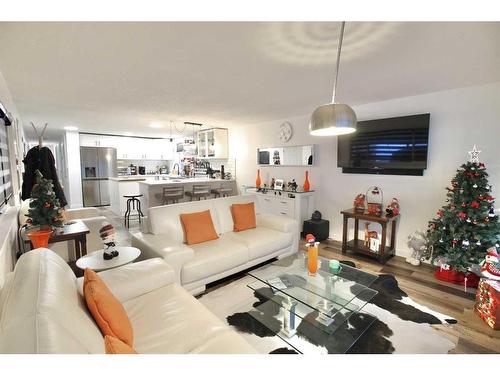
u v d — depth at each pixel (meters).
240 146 6.08
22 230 2.51
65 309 0.97
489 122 2.79
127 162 8.98
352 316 2.13
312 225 4.22
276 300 2.07
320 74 2.46
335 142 4.22
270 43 1.82
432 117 3.16
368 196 3.84
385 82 2.72
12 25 1.55
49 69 2.31
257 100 3.50
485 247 2.55
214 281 2.62
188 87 2.88
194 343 1.26
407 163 3.33
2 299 1.11
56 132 7.21
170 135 8.14
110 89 2.95
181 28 1.61
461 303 2.35
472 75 2.51
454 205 2.71
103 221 3.11
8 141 3.29
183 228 2.85
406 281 2.80
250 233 3.20
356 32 1.66
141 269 1.79
